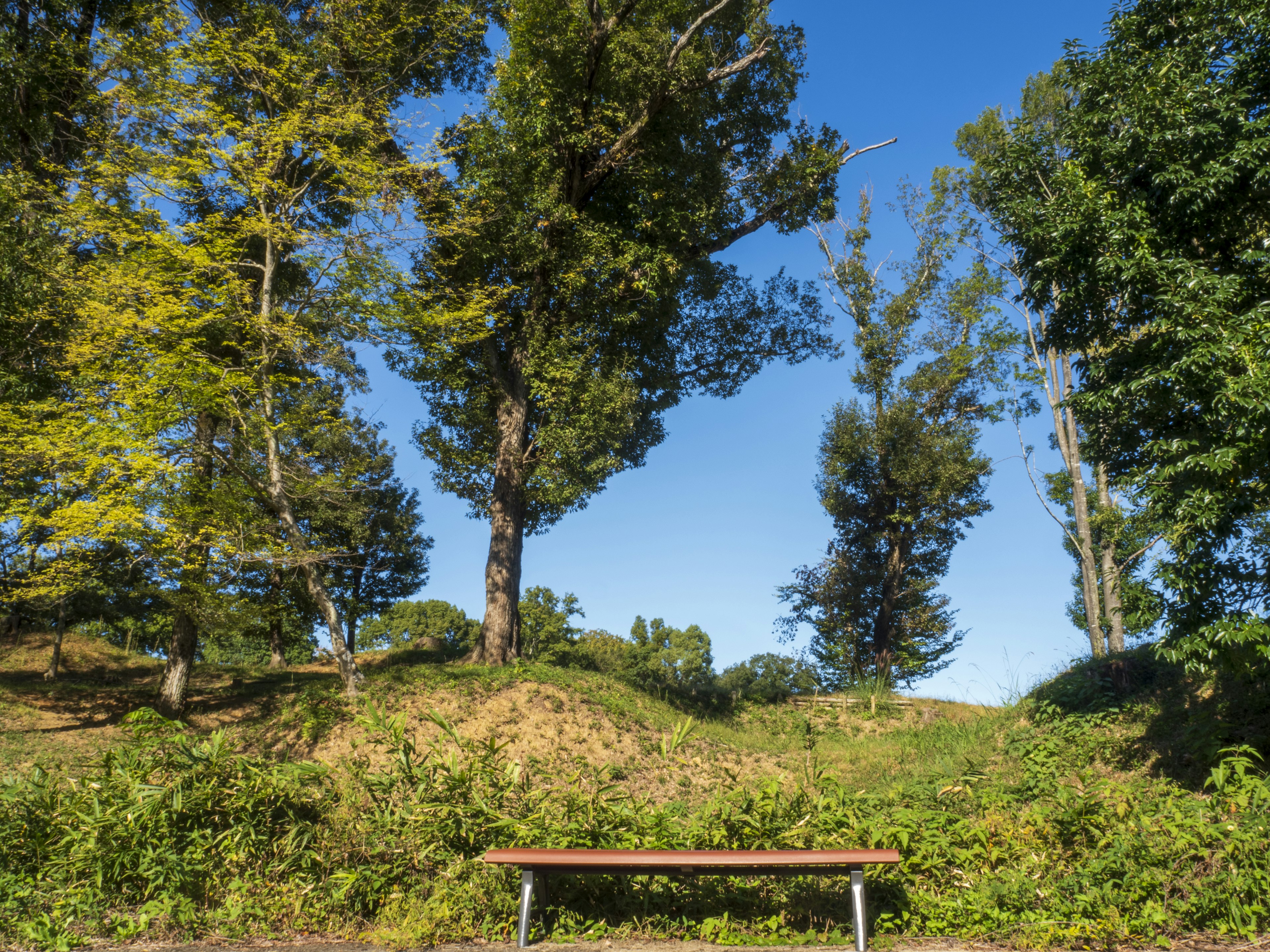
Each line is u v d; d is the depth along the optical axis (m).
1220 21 9.51
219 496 14.30
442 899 4.80
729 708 18.88
